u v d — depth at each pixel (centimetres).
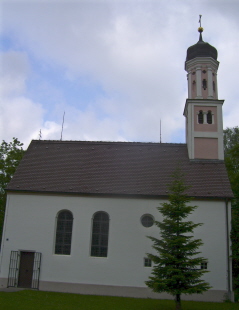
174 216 1883
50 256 2444
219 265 2322
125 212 2480
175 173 2053
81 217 2502
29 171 2772
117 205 2500
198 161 2784
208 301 2236
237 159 3600
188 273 1788
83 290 2358
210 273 2309
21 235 2508
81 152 2958
